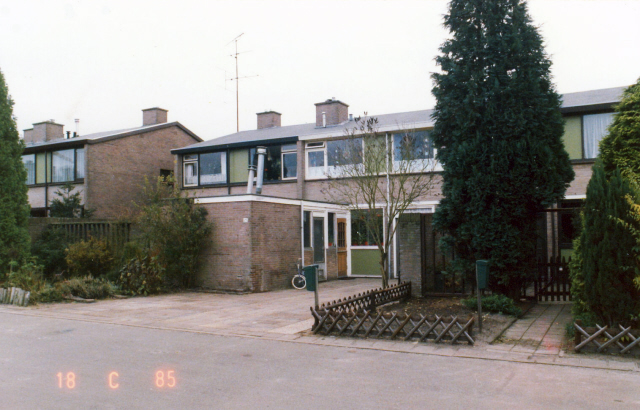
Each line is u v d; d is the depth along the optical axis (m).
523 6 11.44
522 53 11.26
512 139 11.05
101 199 24.75
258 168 20.09
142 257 15.44
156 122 29.48
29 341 8.66
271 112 29.05
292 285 17.02
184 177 26.42
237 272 15.62
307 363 7.10
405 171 13.72
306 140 22.98
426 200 19.50
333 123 24.72
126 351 7.88
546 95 11.19
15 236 16.42
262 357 7.46
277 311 11.82
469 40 11.53
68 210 22.11
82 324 10.32
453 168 11.54
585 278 7.96
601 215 7.80
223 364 7.06
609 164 10.00
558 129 11.43
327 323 9.09
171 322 10.45
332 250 19.97
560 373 6.50
